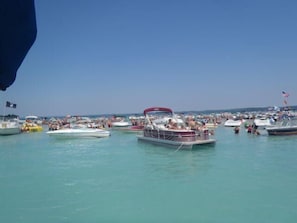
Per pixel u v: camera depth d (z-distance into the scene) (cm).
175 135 2161
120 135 3634
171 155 1925
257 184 1148
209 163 1617
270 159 1712
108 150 2281
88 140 3062
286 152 1970
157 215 849
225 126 4741
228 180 1220
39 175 1417
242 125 4728
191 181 1219
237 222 785
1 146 2712
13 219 844
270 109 9325
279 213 841
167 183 1198
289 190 1058
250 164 1568
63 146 2625
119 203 963
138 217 838
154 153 2033
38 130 4425
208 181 1212
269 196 994
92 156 2003
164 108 2656
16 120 4869
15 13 212
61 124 4659
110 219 830
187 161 1694
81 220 828
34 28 228
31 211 907
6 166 1680
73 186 1191
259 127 3909
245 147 2256
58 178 1342
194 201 959
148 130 2631
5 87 232
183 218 822
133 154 2027
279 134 2966
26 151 2339
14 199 1030
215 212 859
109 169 1525
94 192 1098
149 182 1222
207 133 2181
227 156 1842
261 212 851
